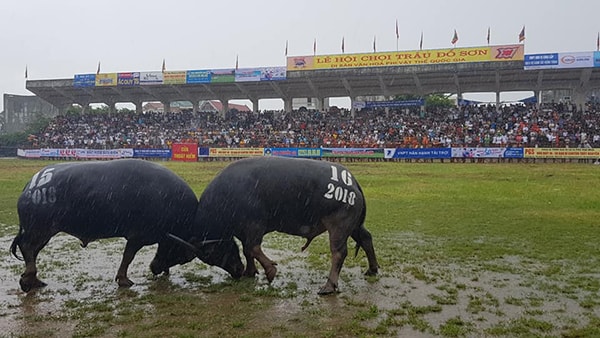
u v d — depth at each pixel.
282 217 8.40
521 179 27.67
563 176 28.84
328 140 48.03
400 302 7.68
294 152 46.28
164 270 8.96
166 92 58.06
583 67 42.22
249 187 8.30
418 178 28.81
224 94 57.75
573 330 6.50
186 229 8.62
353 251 11.18
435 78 48.59
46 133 59.25
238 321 6.82
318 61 48.91
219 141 51.38
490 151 41.19
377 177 29.61
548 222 14.43
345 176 8.57
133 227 8.33
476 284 8.62
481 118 49.12
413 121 50.59
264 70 50.47
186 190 8.69
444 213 16.30
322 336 6.32
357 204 8.45
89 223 8.27
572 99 51.25
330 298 7.89
